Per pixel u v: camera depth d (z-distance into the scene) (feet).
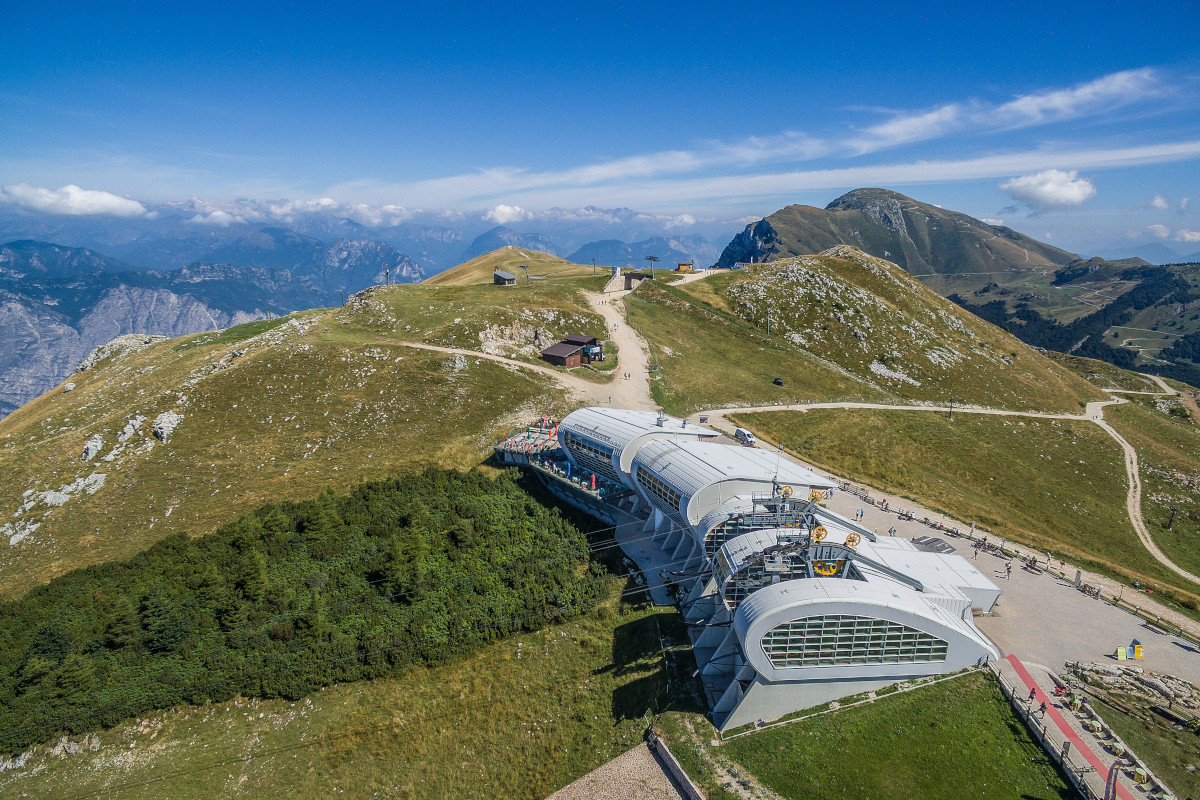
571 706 197.98
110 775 175.11
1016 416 497.87
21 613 220.23
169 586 232.94
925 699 171.22
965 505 335.67
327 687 201.26
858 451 382.22
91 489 307.58
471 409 385.29
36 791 171.01
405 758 183.83
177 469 322.75
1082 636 194.29
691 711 184.65
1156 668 179.32
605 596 240.53
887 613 167.84
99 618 216.74
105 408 388.16
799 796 153.07
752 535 212.43
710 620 213.87
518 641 222.89
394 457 340.80
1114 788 136.56
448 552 260.62
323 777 177.27
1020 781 146.82
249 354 413.18
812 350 569.23
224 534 269.03
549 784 176.04
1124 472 428.15
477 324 474.90
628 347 504.43
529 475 329.31
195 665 201.57
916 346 583.17
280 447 343.26
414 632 217.15
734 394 451.12
